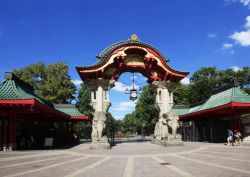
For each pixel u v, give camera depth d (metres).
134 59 35.91
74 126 57.50
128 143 42.34
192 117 46.59
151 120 76.06
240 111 35.78
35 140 43.09
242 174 13.45
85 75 34.25
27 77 71.81
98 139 31.64
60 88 70.75
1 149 29.70
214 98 43.06
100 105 33.75
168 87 36.56
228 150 26.77
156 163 18.33
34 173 14.92
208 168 15.55
